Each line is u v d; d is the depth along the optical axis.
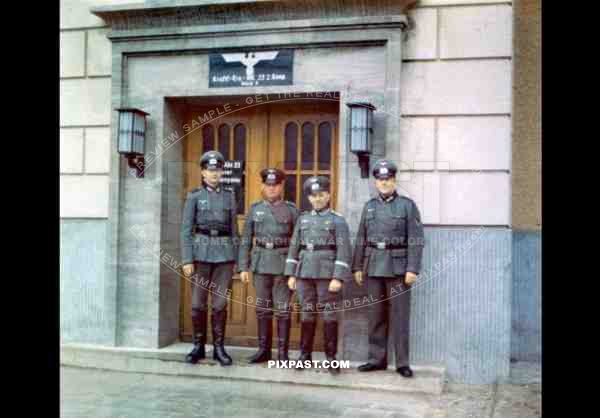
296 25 5.69
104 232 6.24
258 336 5.61
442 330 5.52
